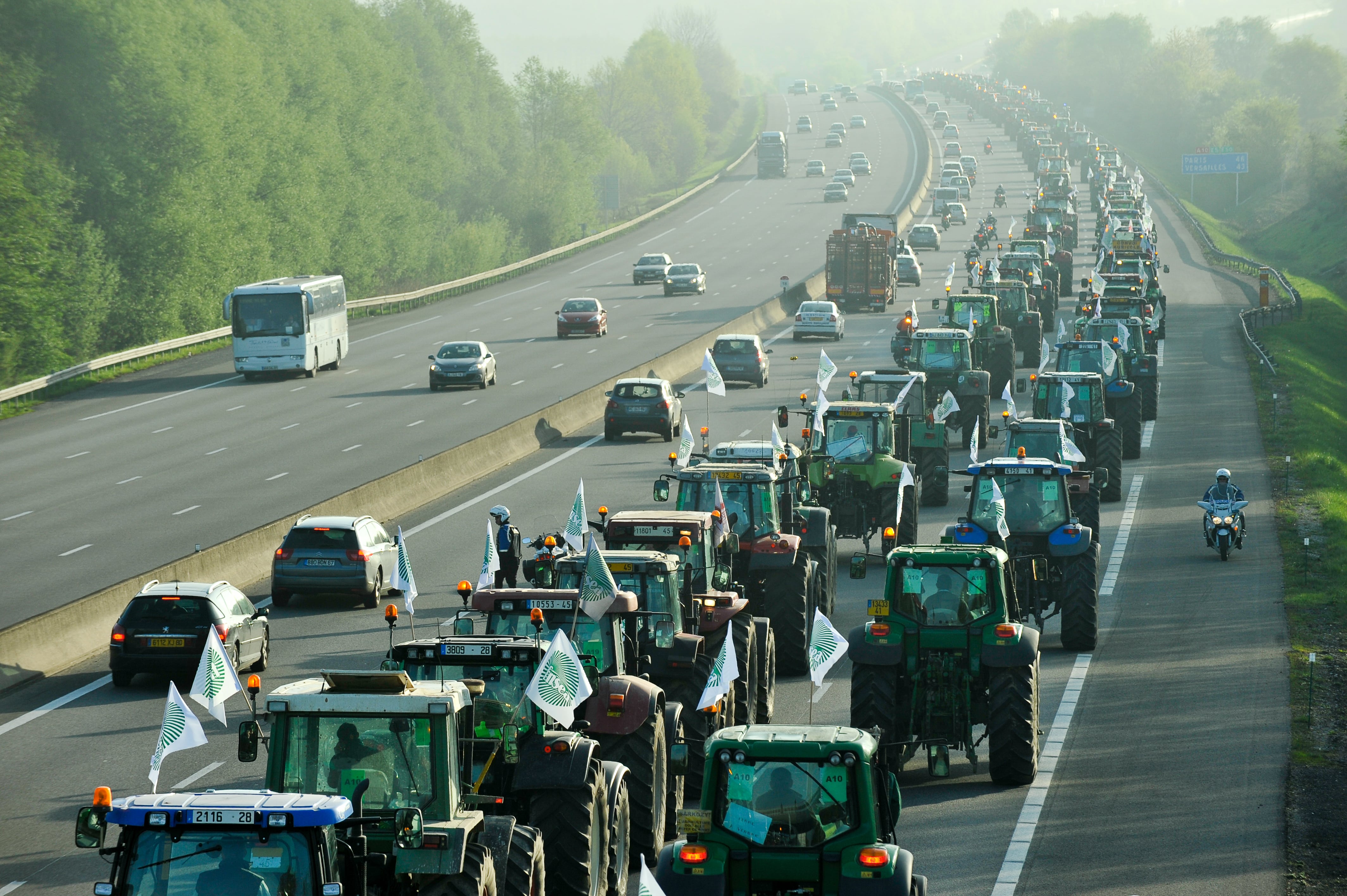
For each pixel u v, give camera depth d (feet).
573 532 166.20
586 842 122.31
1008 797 168.66
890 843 114.11
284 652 247.91
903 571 174.40
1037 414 372.79
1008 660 170.50
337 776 105.19
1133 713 202.49
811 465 291.38
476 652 126.00
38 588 294.25
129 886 89.20
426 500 390.42
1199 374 588.91
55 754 193.36
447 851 102.27
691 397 567.59
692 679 159.94
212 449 464.24
